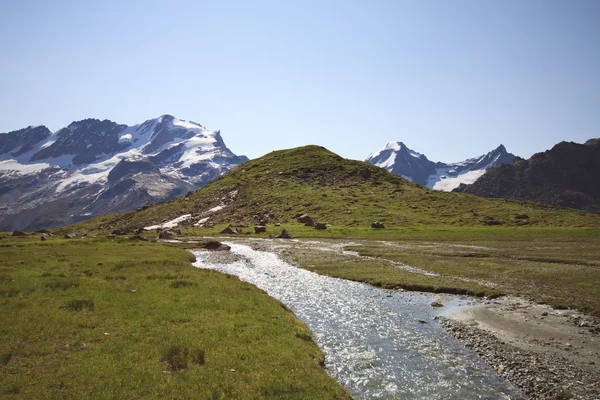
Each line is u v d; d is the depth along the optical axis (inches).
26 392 617.3
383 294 1646.2
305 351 909.8
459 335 1122.0
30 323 944.9
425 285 1726.1
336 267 2260.1
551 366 891.4
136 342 862.5
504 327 1171.3
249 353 832.9
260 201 6284.5
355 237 3890.3
